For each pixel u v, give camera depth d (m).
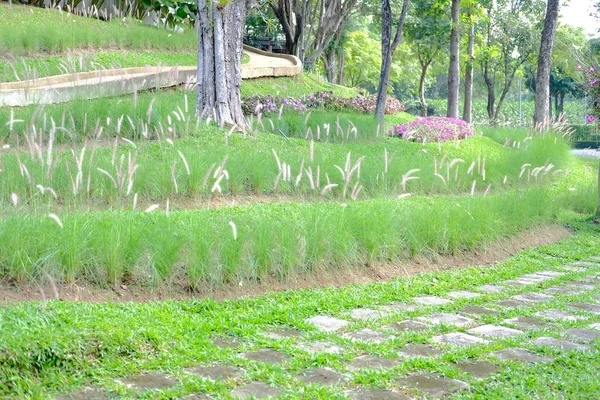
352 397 4.46
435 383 4.75
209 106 13.59
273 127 13.56
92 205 8.98
